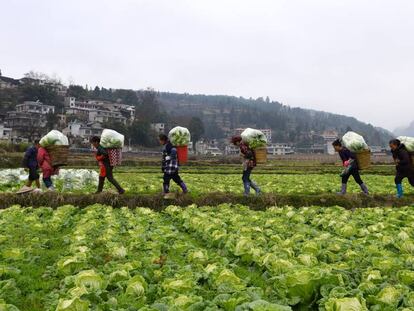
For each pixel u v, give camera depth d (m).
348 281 5.76
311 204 14.20
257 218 11.05
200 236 9.52
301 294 5.27
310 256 6.71
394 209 12.73
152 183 21.50
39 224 10.27
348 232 9.31
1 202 13.43
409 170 14.68
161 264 7.07
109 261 7.36
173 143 15.34
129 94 173.50
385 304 4.93
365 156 14.86
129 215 11.74
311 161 76.44
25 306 5.54
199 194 14.80
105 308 5.08
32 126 109.56
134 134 117.88
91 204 13.73
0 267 6.54
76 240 8.67
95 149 14.65
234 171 39.66
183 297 4.91
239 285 5.52
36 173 15.10
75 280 5.67
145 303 5.30
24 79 142.38
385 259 6.49
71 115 129.62
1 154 43.44
